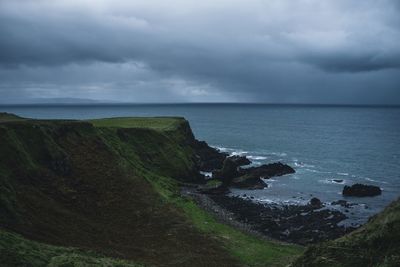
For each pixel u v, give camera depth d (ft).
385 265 113.29
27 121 255.70
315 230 213.66
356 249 122.72
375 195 297.94
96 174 244.01
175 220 207.51
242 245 183.42
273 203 272.92
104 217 201.98
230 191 303.89
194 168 352.90
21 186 195.62
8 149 214.07
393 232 122.62
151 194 238.68
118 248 166.71
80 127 281.54
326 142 641.81
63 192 211.82
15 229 154.81
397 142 645.51
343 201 274.36
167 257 164.66
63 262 125.59
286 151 535.19
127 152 309.22
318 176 367.04
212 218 221.05
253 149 552.82
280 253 175.94
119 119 476.13
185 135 445.78
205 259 165.17
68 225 178.09
